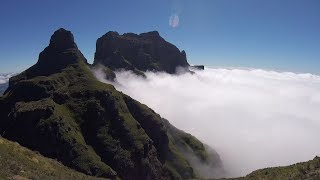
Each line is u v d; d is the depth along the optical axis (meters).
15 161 58.06
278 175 64.00
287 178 60.69
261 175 67.75
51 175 62.41
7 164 52.44
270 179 62.72
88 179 86.94
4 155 59.09
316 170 62.16
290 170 65.25
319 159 67.75
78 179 76.31
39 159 75.69
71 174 82.44
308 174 60.88
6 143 72.56
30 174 51.81
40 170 62.69
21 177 48.22
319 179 55.56
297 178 59.47
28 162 64.88
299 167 65.88
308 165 65.94
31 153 74.75
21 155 68.38
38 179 50.75
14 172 49.88
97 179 95.19
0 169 48.25
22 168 54.31
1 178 44.50
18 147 74.44
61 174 70.38
